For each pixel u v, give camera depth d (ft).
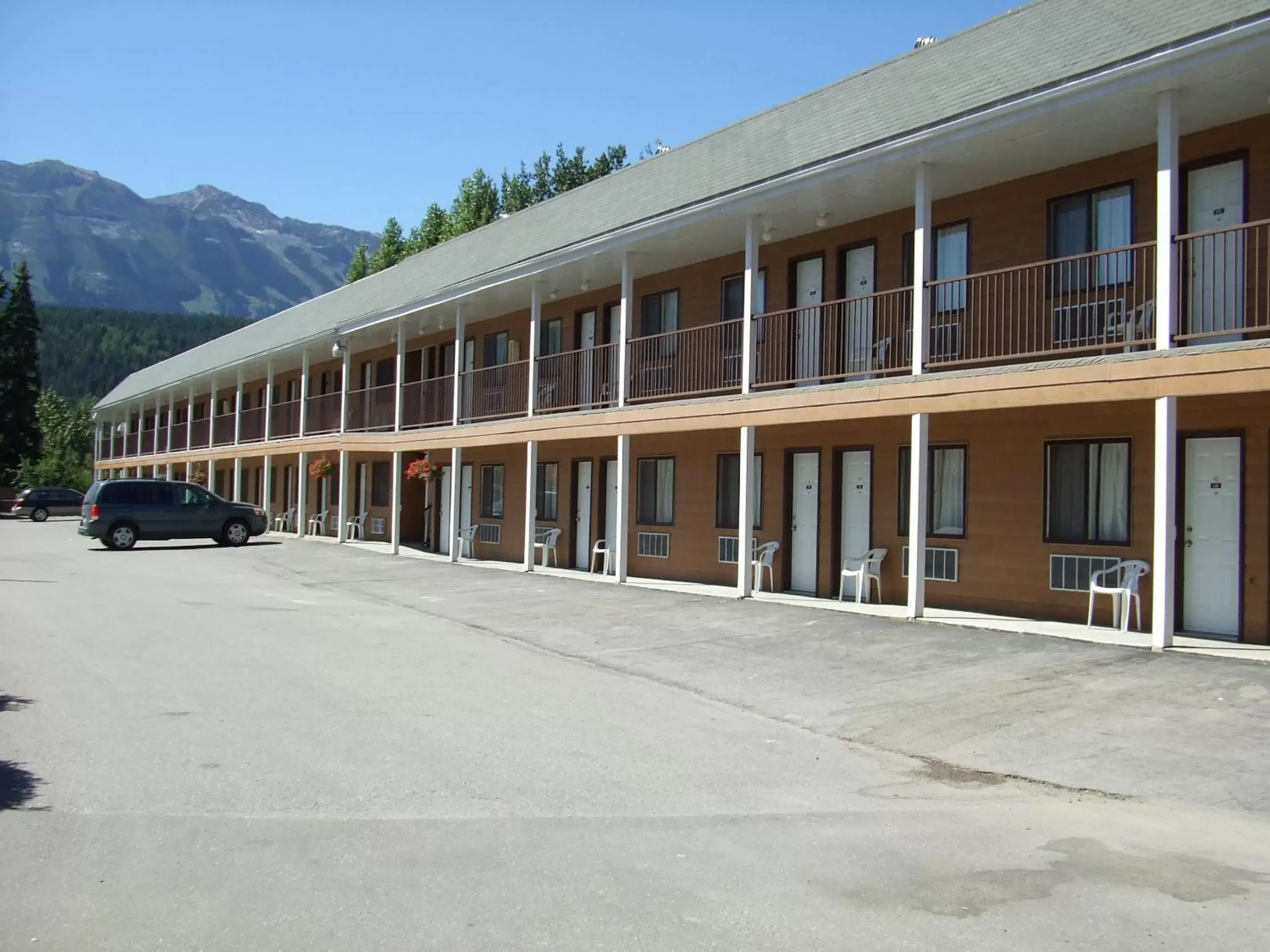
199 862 17.53
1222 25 33.60
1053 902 16.25
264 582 68.08
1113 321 43.86
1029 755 25.43
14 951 14.01
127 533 96.32
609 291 74.74
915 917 15.56
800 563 57.98
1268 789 22.39
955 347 50.29
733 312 63.77
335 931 14.75
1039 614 45.80
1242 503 39.29
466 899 16.02
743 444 53.93
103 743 25.46
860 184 49.01
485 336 90.38
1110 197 44.73
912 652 37.91
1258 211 39.45
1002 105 40.27
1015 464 47.16
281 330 126.00
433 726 27.94
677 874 17.26
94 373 503.61
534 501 72.13
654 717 29.89
